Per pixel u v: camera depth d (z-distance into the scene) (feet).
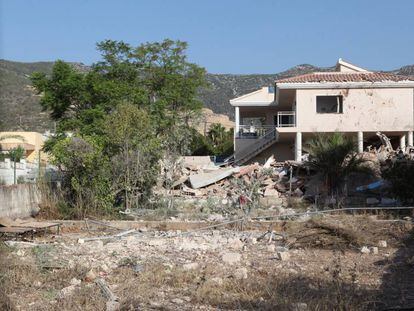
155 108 136.56
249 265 44.29
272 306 30.63
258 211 85.35
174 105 156.15
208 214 83.71
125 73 146.00
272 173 111.96
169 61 155.12
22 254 47.39
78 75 125.49
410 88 131.54
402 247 53.06
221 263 45.11
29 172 104.83
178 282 37.09
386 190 90.43
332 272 38.91
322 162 97.91
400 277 39.37
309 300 31.76
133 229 70.85
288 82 132.67
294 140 144.15
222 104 460.96
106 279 38.65
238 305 31.30
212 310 30.66
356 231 55.21
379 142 144.15
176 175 106.93
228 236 62.34
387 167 89.81
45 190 81.76
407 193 80.64
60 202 80.38
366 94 132.16
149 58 153.48
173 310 30.45
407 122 131.44
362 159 99.25
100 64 145.38
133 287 35.53
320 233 54.75
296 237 55.47
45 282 37.70
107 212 81.00
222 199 94.89
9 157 108.27
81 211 79.10
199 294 33.40
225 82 518.37
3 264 40.34
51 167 98.99
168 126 135.85
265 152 151.53
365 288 35.45
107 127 88.33
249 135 156.15
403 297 33.14
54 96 125.29
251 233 65.00
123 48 146.61
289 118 151.74
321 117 131.95
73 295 33.40
